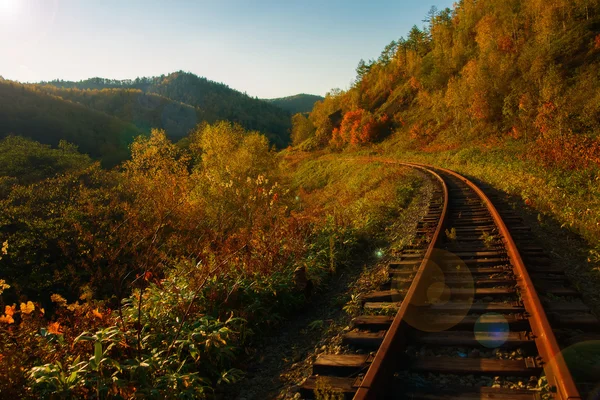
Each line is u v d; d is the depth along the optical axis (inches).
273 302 197.2
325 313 192.2
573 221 284.8
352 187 970.1
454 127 2108.8
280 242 274.5
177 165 770.8
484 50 2103.8
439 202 444.8
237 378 141.9
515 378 107.3
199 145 1059.3
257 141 1063.0
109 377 124.6
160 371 130.8
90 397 118.3
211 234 253.1
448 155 1354.6
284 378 133.7
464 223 327.3
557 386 93.8
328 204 728.3
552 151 635.5
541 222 317.4
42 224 535.8
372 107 3956.7
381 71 4315.9
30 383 118.6
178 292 185.3
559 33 1664.6
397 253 262.8
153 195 245.1
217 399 129.9
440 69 2851.9
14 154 1074.1
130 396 116.4
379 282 211.5
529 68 1637.6
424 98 2839.6
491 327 136.5
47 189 685.9
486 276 195.6
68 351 140.9
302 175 1973.4
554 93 1182.3
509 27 2116.1
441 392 103.2
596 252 215.5
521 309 148.5
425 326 143.3
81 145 4018.2
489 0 2802.7
